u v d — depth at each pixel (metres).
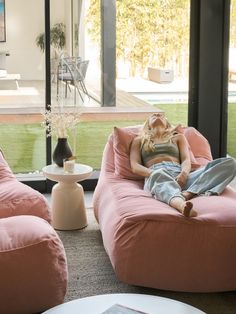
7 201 3.00
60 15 4.80
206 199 3.10
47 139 4.91
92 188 4.96
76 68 4.95
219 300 2.80
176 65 5.07
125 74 5.11
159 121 3.87
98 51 4.99
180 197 3.00
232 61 4.99
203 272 2.73
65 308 2.05
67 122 4.00
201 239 2.71
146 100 5.22
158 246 2.72
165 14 5.01
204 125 5.07
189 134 4.10
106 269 3.18
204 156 4.00
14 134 4.97
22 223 2.62
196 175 3.49
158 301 2.11
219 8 4.84
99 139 5.08
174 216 2.75
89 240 3.67
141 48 5.08
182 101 5.14
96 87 5.05
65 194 3.86
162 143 3.82
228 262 2.73
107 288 2.93
